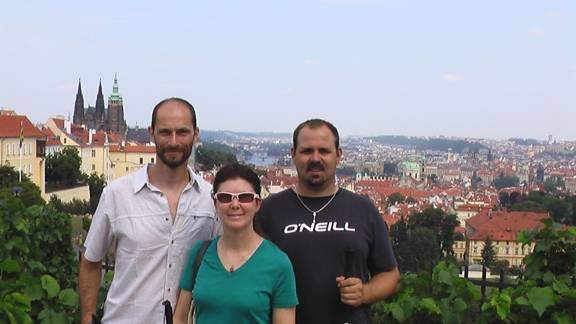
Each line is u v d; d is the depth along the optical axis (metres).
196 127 2.63
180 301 2.44
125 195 2.57
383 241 2.62
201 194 2.62
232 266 2.33
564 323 2.91
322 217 2.57
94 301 2.70
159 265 2.53
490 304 2.99
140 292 2.52
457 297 3.10
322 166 2.57
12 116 38.50
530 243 3.22
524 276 3.15
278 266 2.33
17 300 2.88
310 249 2.52
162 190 2.58
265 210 2.64
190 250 2.52
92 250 2.65
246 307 2.27
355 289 2.46
